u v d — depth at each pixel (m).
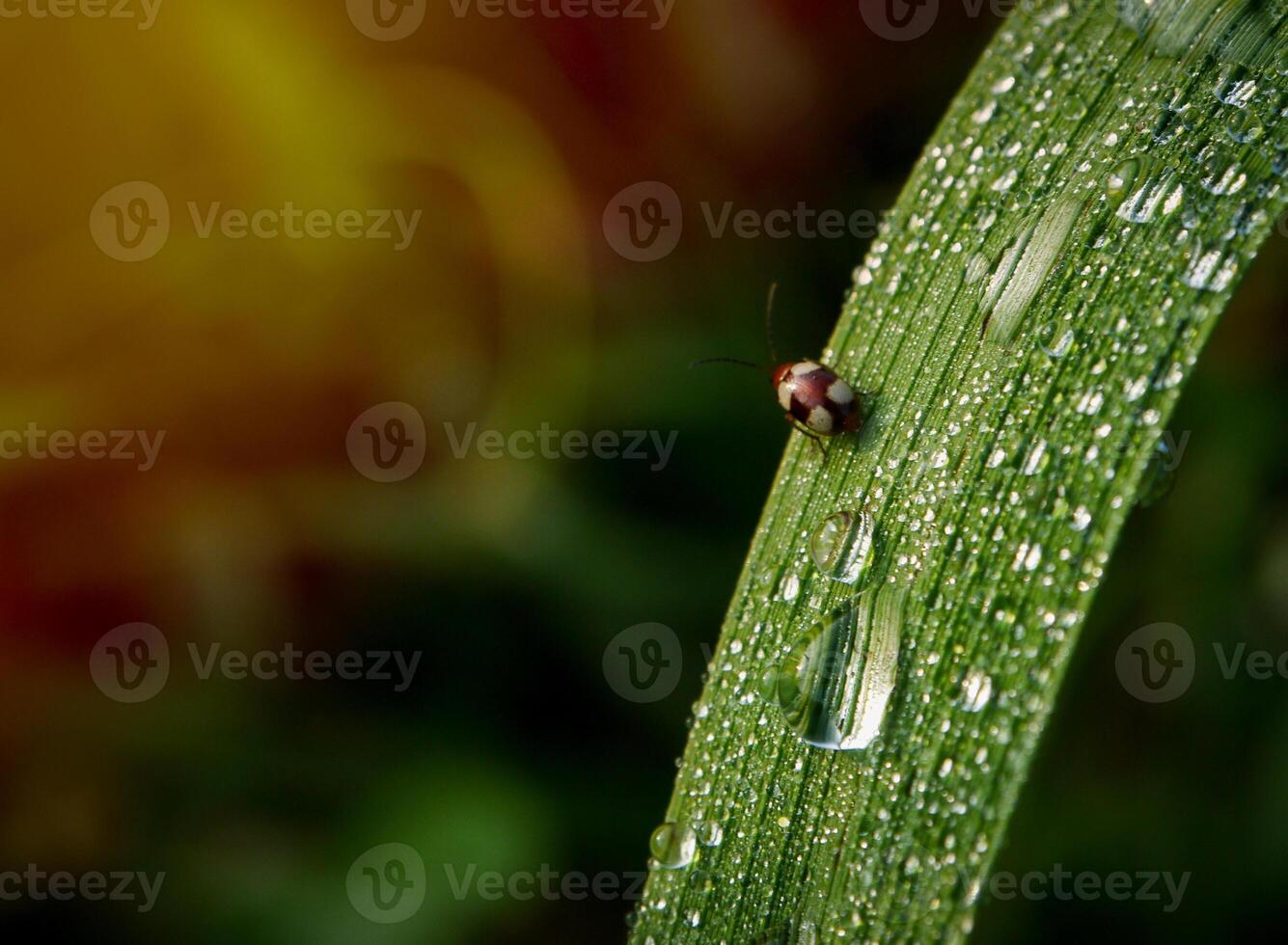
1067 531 0.15
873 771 0.16
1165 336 0.16
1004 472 0.16
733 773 0.16
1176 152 0.16
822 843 0.16
